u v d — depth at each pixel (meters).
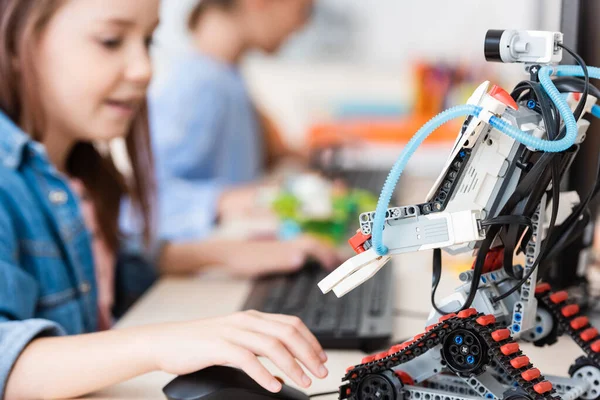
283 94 3.19
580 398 0.65
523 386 0.55
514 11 2.76
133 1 1.09
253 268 1.33
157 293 1.24
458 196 0.57
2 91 1.10
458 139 0.57
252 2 2.45
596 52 0.78
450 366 0.59
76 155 1.34
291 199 1.63
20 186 1.01
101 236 1.39
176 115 2.22
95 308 1.16
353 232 1.61
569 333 0.65
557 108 0.56
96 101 1.12
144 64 1.14
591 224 0.89
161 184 1.84
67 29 1.08
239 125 2.46
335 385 0.77
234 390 0.68
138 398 0.75
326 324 0.92
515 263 0.64
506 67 2.22
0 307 0.84
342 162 2.61
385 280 1.13
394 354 0.60
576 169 0.82
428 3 3.06
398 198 1.86
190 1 2.66
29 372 0.74
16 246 0.97
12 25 1.07
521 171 0.57
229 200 1.92
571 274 0.88
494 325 0.58
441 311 0.62
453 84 2.95
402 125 3.02
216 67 2.37
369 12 3.14
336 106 3.15
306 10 2.77
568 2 0.78
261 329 0.73
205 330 0.73
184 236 1.73
